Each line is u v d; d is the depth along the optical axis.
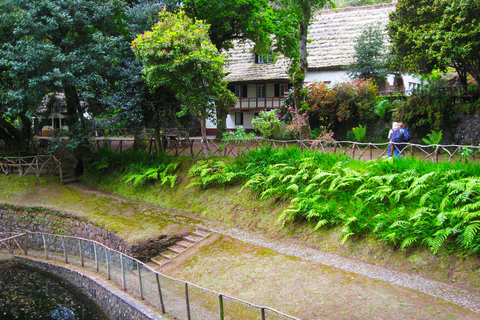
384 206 9.12
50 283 11.24
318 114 21.89
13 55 14.19
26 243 13.48
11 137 19.83
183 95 13.64
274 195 11.58
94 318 9.09
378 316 6.30
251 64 30.38
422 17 15.30
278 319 5.52
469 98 17.06
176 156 16.81
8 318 9.09
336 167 10.47
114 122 17.20
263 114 15.88
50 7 14.36
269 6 21.70
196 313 6.83
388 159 10.05
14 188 16.06
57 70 13.77
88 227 12.41
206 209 12.79
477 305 6.34
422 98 17.59
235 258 9.36
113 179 17.08
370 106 20.36
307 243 9.59
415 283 7.25
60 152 20.88
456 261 7.39
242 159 13.65
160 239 10.70
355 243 8.91
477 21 12.55
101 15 15.40
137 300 8.39
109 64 15.29
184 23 13.24
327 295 7.16
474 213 7.34
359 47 23.45
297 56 22.19
